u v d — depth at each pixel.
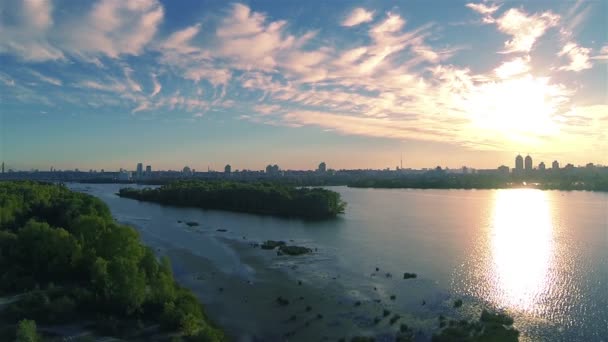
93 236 94.00
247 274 104.12
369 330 72.56
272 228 172.62
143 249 88.81
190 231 164.50
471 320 76.44
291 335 70.81
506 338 68.19
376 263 114.00
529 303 84.81
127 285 71.12
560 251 127.50
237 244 139.12
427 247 133.50
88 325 66.62
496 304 84.44
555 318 77.62
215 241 144.25
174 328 67.19
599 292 90.69
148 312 71.94
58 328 65.06
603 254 123.50
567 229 166.62
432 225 178.00
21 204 140.88
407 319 76.94
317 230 166.88
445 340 67.62
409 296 88.50
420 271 106.19
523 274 103.69
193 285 95.56
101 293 72.62
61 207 138.50
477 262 114.62
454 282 97.44
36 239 90.81
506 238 147.75
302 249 127.62
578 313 79.81
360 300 86.06
